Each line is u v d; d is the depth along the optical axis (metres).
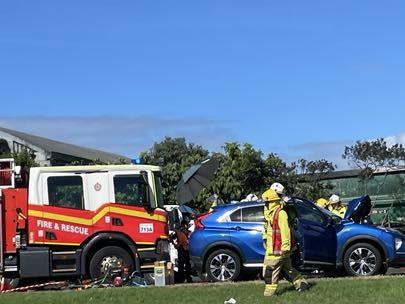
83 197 13.20
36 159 38.94
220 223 12.96
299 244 11.93
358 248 12.57
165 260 13.20
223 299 9.57
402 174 40.12
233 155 30.16
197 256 12.91
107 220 13.14
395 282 10.27
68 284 12.84
